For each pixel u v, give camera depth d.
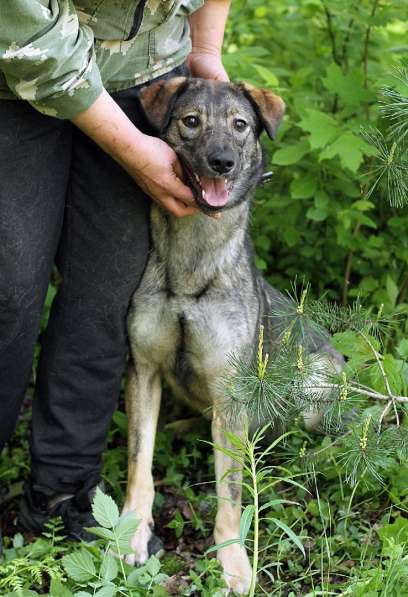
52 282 4.40
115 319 3.07
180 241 3.06
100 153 2.86
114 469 3.54
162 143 2.73
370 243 4.11
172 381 3.42
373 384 3.20
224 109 3.07
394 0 4.09
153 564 2.72
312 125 3.77
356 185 4.23
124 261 3.00
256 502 2.48
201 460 3.72
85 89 2.46
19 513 3.32
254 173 3.23
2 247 2.62
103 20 2.67
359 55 4.52
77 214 2.94
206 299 3.13
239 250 3.19
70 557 2.62
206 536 3.28
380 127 3.95
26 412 3.96
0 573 2.88
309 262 4.43
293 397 2.82
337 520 3.23
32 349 2.91
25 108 2.56
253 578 2.44
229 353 3.17
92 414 3.16
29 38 2.33
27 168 2.62
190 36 3.35
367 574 2.72
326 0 4.15
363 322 3.08
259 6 5.07
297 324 3.06
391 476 3.23
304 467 3.16
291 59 5.02
